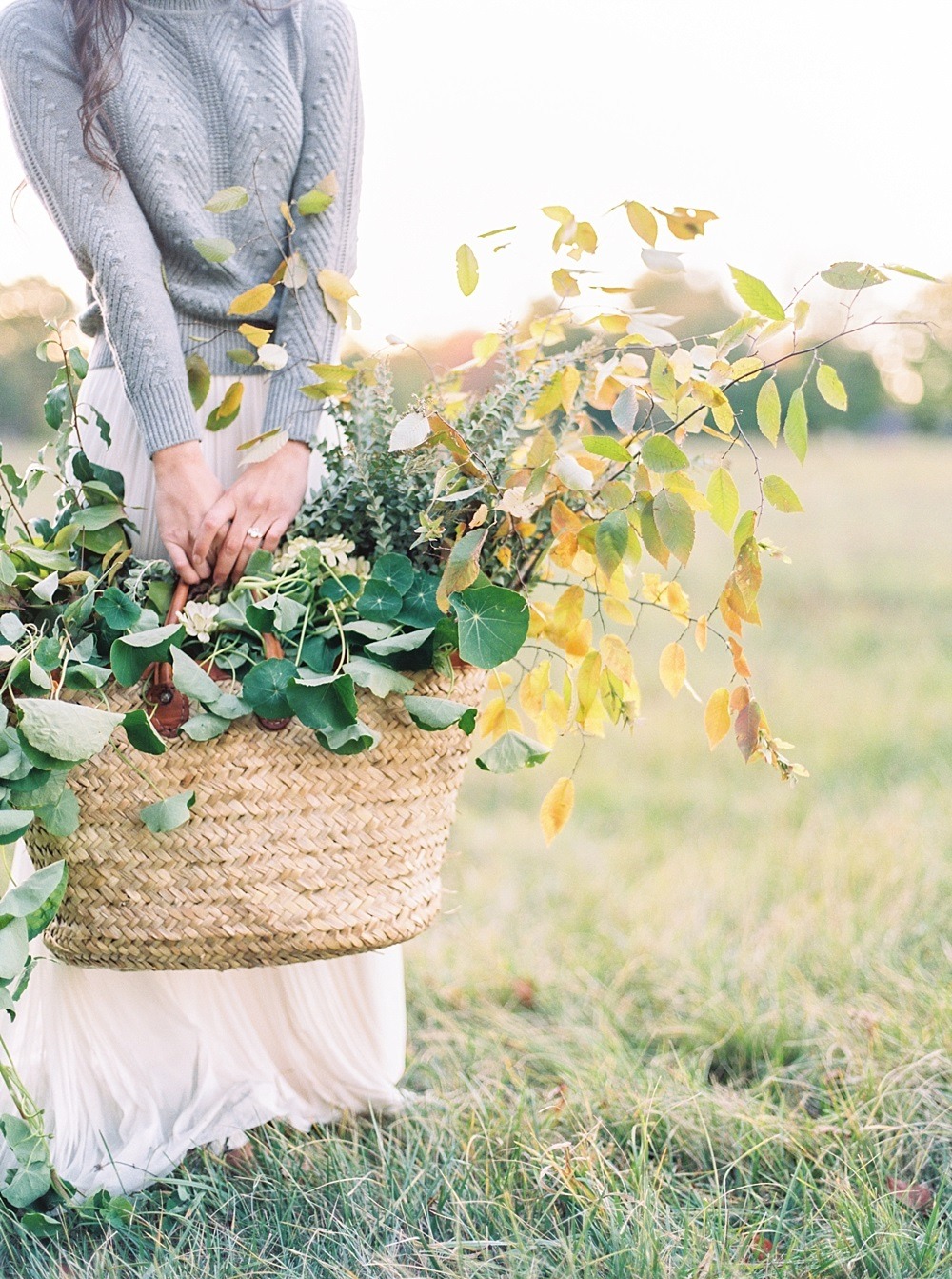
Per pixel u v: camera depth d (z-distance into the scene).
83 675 1.46
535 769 4.22
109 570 1.61
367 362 1.68
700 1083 1.95
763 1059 2.11
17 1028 1.80
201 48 1.68
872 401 14.70
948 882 2.72
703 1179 1.77
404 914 1.61
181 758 1.49
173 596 1.62
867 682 5.11
